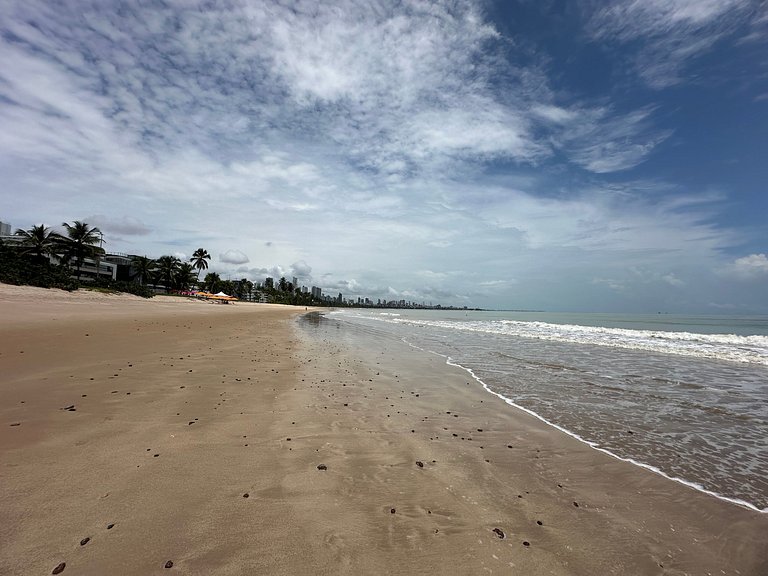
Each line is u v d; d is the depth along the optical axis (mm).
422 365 11984
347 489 3811
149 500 3297
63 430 4734
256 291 152625
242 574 2492
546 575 2744
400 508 3529
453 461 4738
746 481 4473
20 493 3264
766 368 11961
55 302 29469
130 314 26109
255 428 5375
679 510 3809
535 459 4941
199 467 4020
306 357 12609
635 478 4492
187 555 2631
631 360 13453
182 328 19188
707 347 17609
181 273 92312
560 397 8180
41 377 7285
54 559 2502
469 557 2881
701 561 3025
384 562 2752
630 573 2836
